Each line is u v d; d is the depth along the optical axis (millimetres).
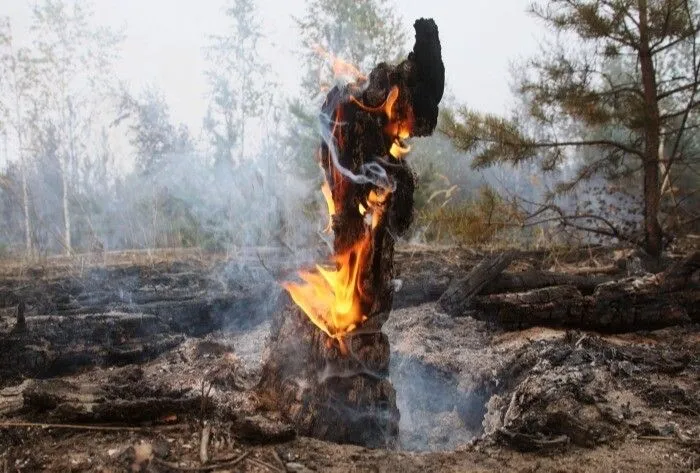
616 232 8617
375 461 3053
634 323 6238
